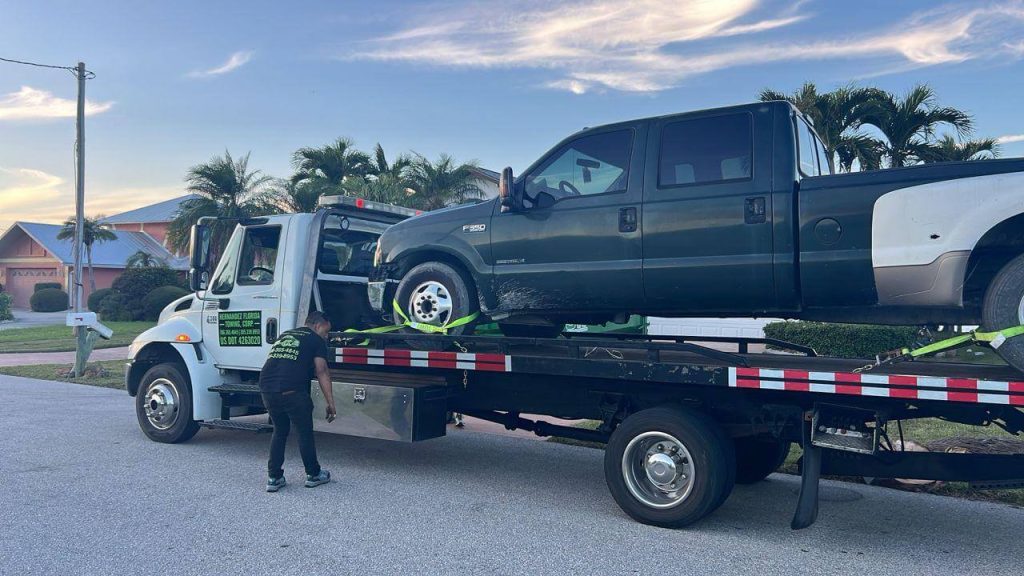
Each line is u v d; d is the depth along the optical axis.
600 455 7.93
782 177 5.24
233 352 7.84
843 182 5.08
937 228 4.73
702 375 5.33
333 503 6.00
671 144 5.68
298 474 6.94
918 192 4.81
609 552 4.91
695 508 5.24
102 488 6.34
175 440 8.11
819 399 5.16
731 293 5.38
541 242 6.02
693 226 5.47
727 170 5.46
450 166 28.28
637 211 5.67
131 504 5.88
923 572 4.62
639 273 5.62
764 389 5.24
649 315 5.97
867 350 12.36
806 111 16.86
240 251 7.89
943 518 5.77
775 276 5.22
